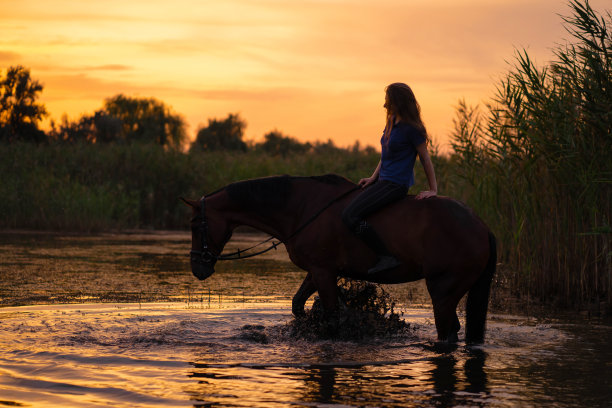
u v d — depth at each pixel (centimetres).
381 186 604
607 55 856
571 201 957
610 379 500
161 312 766
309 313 683
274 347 600
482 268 594
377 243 596
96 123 4162
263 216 659
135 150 2417
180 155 2416
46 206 2094
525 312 829
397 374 509
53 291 937
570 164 916
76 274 1117
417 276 611
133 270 1181
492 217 1113
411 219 595
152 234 1991
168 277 1102
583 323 743
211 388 467
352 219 594
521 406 432
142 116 6191
